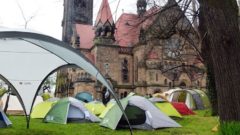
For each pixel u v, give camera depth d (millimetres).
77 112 19188
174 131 14125
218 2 8531
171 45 37531
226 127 7805
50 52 14930
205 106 32812
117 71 66125
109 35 66125
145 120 15164
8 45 14805
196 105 32500
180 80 63906
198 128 15055
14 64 16875
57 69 17219
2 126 16375
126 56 67938
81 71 64375
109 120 16078
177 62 63344
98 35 66125
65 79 69562
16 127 16516
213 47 8867
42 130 15125
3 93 28969
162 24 19000
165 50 64062
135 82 66562
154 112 15414
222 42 8594
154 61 64312
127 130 14797
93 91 63625
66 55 13133
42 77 18094
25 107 18875
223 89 8664
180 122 17766
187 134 13266
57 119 18953
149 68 64250
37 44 13875
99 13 14422
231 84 8547
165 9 15367
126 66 67750
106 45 65875
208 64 20781
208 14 8844
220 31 8602
